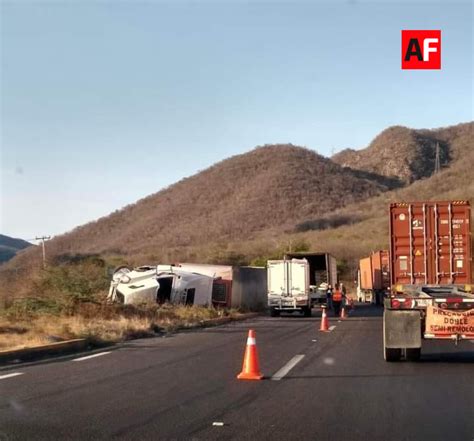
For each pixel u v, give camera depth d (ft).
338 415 32.07
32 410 33.47
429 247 75.72
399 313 51.16
